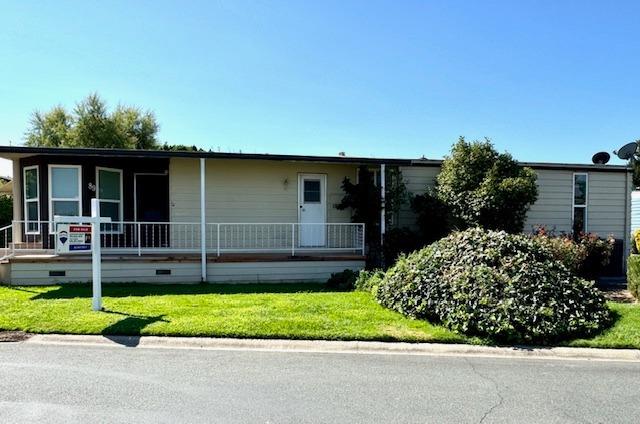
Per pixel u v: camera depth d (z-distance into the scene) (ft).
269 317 22.30
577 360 17.99
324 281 36.45
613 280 39.24
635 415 12.80
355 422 12.13
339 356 18.04
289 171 41.73
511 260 23.32
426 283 23.24
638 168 90.02
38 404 13.08
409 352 18.75
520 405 13.42
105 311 23.35
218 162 40.52
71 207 37.47
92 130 112.37
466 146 39.42
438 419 12.40
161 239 42.57
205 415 12.44
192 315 22.61
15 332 20.34
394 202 39.78
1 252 36.19
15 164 39.42
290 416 12.44
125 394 13.87
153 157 33.86
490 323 19.83
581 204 45.01
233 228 40.65
